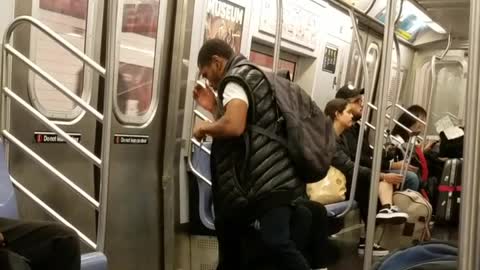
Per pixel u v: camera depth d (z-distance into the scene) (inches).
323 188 165.2
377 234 187.3
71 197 120.6
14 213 90.1
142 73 137.6
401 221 177.5
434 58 229.5
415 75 316.2
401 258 59.8
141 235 140.6
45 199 115.3
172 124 144.9
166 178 145.4
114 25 90.8
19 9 106.2
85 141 122.3
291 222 119.1
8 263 65.9
